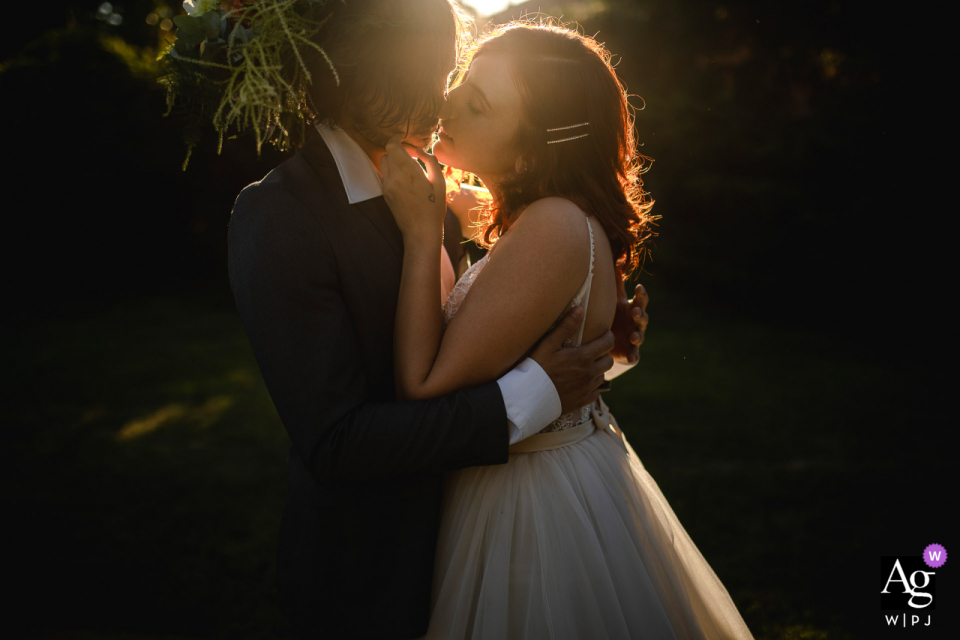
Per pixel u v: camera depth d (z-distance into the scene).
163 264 11.95
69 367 6.93
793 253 9.32
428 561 1.29
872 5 8.42
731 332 8.68
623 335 1.66
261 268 1.14
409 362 1.21
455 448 1.17
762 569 3.09
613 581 1.31
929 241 8.34
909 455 4.45
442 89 1.25
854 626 2.65
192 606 2.76
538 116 1.34
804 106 9.66
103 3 12.69
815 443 4.72
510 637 1.25
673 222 10.25
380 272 1.24
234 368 6.96
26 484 4.02
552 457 1.37
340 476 1.15
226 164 11.05
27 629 2.57
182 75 1.13
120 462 4.40
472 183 1.93
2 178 10.12
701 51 10.10
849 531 3.44
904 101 8.23
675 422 5.22
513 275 1.23
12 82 9.79
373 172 1.29
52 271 11.02
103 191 10.88
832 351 7.65
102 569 3.05
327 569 1.24
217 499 3.83
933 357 7.30
